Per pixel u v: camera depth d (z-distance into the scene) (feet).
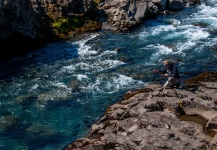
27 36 103.96
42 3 122.11
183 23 117.50
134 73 86.38
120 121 63.72
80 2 123.13
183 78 81.35
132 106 67.15
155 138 56.03
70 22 117.80
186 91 69.72
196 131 57.98
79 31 115.85
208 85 73.05
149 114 63.31
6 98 78.59
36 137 65.92
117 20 119.14
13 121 70.79
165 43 102.47
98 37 110.83
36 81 85.56
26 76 88.33
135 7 121.90
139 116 63.36
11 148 63.26
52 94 79.66
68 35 113.09
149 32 111.96
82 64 93.20
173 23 117.91
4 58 99.04
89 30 116.16
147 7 124.06
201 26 113.39
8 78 87.66
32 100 77.66
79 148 59.88
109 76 85.81
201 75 81.10
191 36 106.01
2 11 95.09
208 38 103.71
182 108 64.95
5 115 72.64
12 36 101.19
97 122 67.82
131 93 76.23
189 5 134.41
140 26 117.60
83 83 83.35
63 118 71.20
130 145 56.24
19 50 102.99
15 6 97.91
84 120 70.13
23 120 71.05
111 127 63.72
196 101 65.26
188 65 87.97
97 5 130.62
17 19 100.89
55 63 94.84
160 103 66.23
